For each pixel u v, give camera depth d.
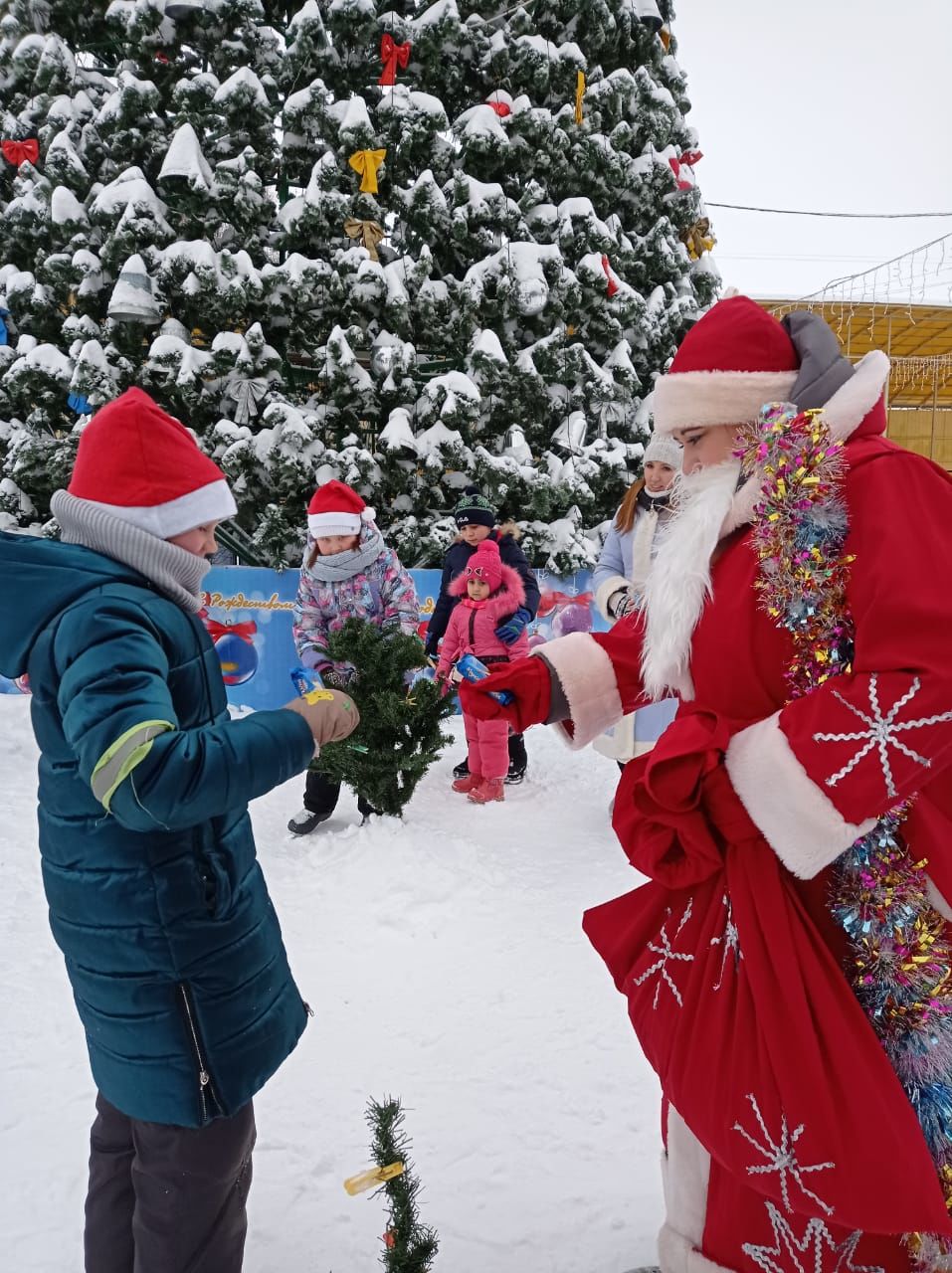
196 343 7.62
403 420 7.13
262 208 7.19
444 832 4.36
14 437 7.45
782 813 1.20
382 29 7.56
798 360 1.41
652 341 8.26
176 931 1.38
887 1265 1.29
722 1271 1.38
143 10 7.18
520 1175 2.09
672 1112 1.49
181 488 1.48
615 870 4.00
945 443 18.14
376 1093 2.39
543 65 7.72
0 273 7.71
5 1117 2.30
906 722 1.12
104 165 7.54
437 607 5.68
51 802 1.40
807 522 1.24
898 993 1.26
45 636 1.35
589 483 7.69
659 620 1.44
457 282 7.52
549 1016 2.78
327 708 1.46
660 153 8.38
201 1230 1.47
